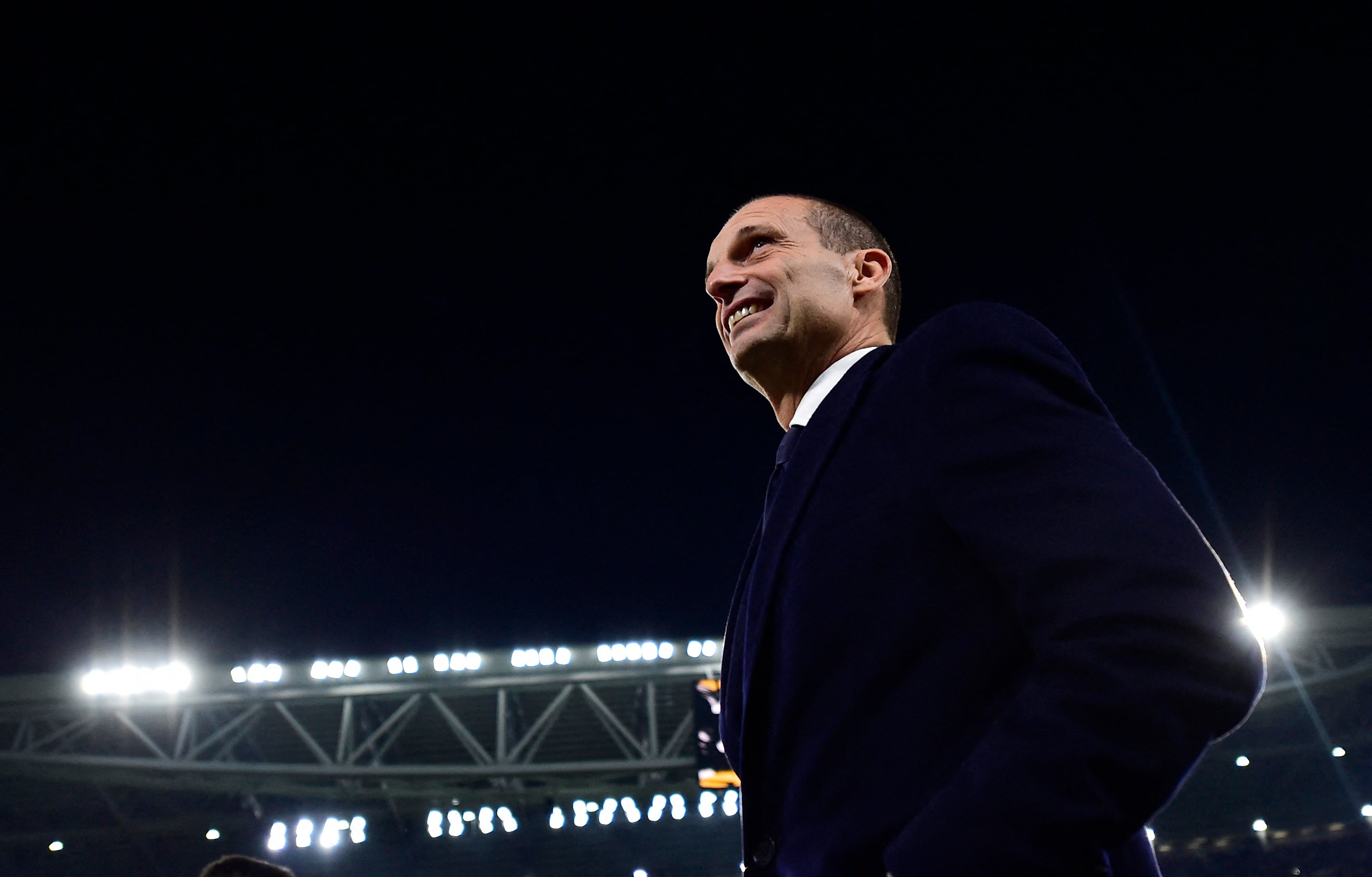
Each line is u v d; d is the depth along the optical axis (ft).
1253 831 59.82
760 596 4.20
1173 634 2.99
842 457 4.13
